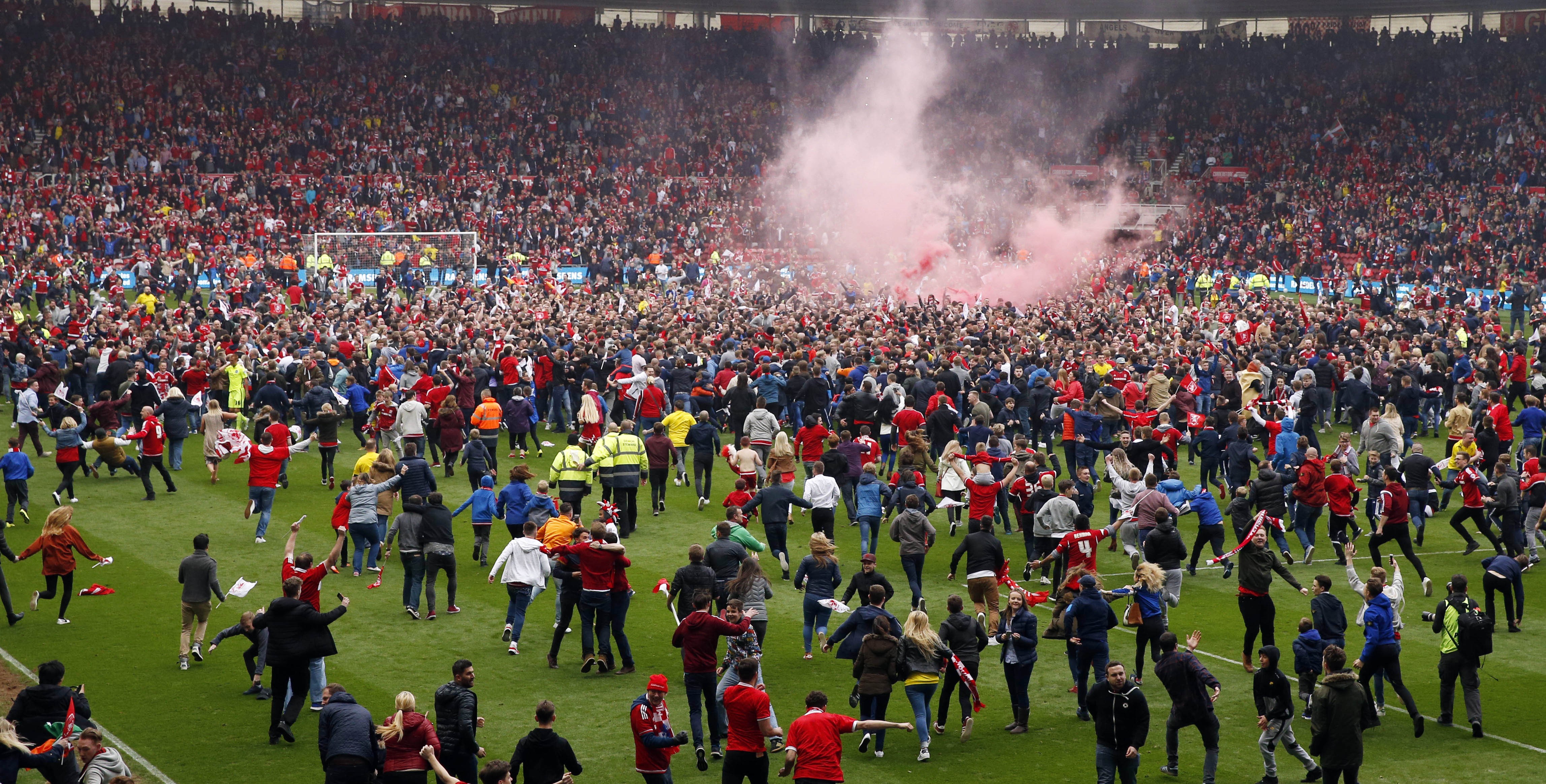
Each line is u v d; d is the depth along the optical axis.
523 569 20.02
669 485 30.88
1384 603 17.22
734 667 16.64
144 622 21.34
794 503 23.59
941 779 15.85
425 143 75.69
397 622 21.39
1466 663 17.33
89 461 32.16
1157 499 22.30
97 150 66.69
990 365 34.03
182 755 16.38
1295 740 16.17
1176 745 15.90
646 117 82.88
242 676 19.16
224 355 35.72
